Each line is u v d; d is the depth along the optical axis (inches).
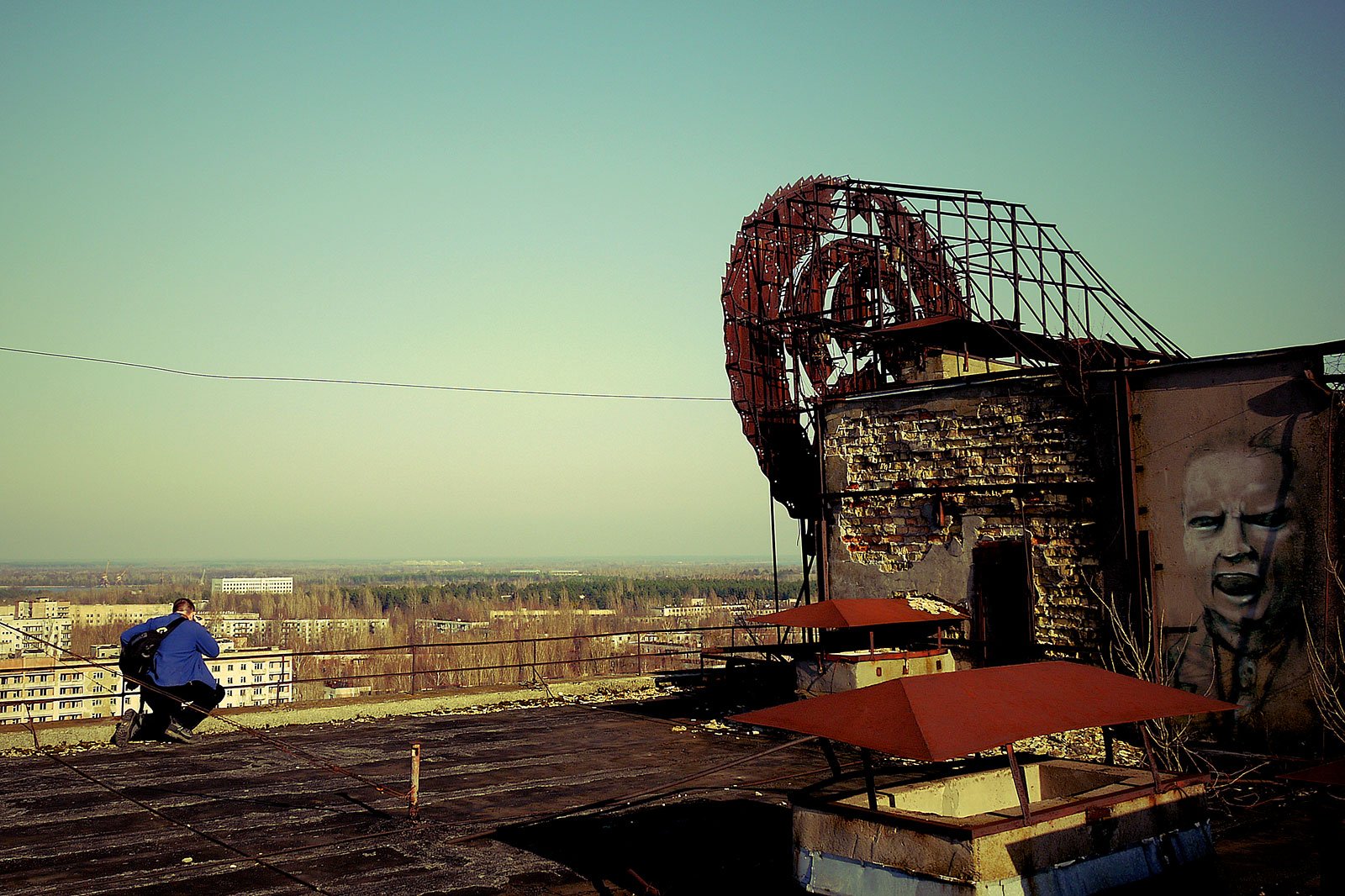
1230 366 589.0
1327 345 553.6
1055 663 345.1
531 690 859.4
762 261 913.5
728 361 896.9
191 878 380.5
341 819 465.1
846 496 761.0
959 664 692.7
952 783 346.9
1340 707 516.1
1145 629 603.5
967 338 802.8
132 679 621.6
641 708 804.0
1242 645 575.8
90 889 367.6
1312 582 553.3
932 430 719.1
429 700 786.2
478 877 383.2
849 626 624.7
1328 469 552.1
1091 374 636.7
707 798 504.7
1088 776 360.2
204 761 591.2
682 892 363.3
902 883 288.5
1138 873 312.3
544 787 531.5
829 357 912.3
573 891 367.2
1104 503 634.2
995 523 682.2
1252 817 448.5
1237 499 583.2
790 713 316.5
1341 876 262.7
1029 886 282.2
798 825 318.7
